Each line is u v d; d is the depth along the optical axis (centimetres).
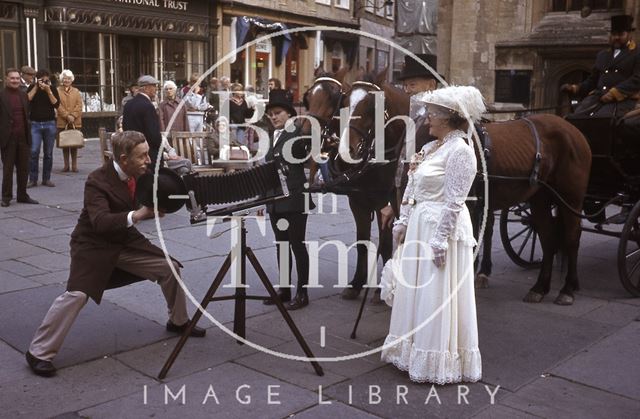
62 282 630
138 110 865
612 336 531
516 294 643
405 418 393
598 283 682
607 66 709
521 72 1467
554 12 1462
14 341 489
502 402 416
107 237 448
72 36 1919
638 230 641
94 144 1869
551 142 602
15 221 882
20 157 984
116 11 2008
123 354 475
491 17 1483
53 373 439
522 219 720
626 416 400
